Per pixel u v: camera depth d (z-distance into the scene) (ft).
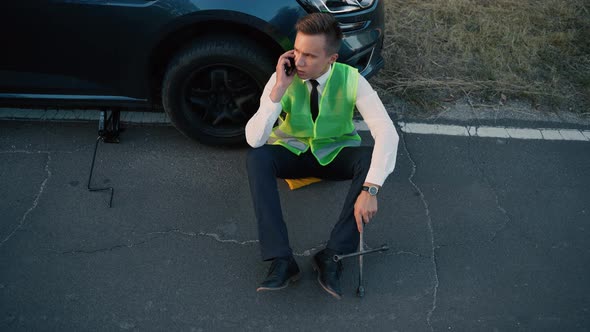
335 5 9.51
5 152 10.62
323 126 8.21
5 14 9.28
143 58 9.66
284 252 7.92
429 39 14.67
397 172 10.85
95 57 9.77
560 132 12.24
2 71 10.14
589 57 14.70
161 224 9.55
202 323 8.14
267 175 8.01
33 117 11.48
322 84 7.82
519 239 9.72
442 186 10.62
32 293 8.36
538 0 16.83
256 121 7.82
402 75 13.39
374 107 8.00
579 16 16.28
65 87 10.32
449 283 8.92
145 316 8.18
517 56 14.32
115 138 11.02
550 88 13.47
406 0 16.12
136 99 10.47
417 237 9.62
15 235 9.18
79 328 7.95
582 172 11.21
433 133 11.92
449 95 13.00
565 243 9.72
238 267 8.96
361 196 7.76
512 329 8.34
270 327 8.15
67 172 10.36
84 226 9.41
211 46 9.31
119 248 9.12
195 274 8.81
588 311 8.65
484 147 11.65
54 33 9.46
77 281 8.57
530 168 11.20
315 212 9.93
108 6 9.09
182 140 11.25
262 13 8.98
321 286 8.71
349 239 8.12
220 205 9.98
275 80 7.91
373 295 8.64
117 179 10.30
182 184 10.31
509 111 12.73
